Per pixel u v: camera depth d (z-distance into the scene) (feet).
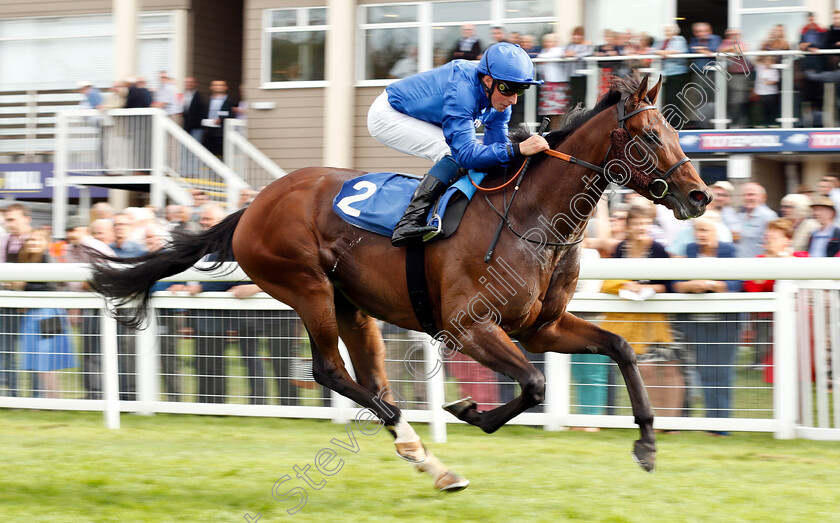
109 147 39.81
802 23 37.58
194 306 21.33
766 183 36.19
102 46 51.85
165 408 21.63
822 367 18.22
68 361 22.21
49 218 49.98
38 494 14.57
